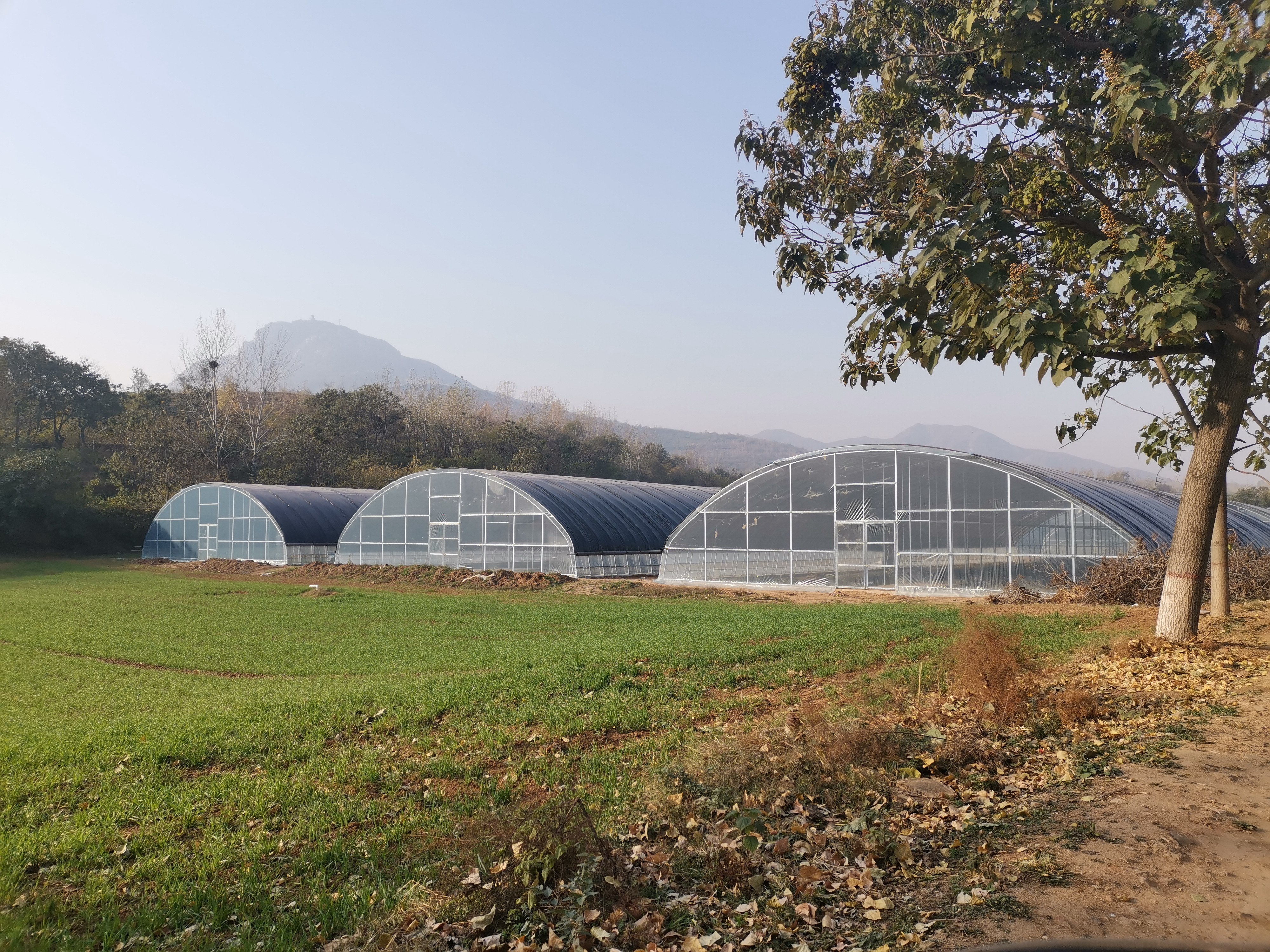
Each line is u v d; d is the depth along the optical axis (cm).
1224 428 1412
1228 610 1698
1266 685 1138
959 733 948
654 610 2744
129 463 7144
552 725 1177
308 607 3027
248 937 582
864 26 1363
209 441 7381
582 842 616
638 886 612
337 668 1838
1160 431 1783
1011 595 2694
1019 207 1292
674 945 537
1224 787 752
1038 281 1314
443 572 4116
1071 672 1346
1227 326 1304
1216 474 1434
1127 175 1377
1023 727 1005
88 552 6319
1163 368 1614
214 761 1070
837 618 2223
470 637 2273
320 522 5356
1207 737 913
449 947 554
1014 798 762
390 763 1013
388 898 620
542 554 4119
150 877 703
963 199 1177
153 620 2661
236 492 5347
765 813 743
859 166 1423
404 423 9444
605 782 908
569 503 4322
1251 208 1337
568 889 584
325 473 8056
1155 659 1356
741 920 559
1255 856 603
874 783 799
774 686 1414
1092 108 1265
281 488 5669
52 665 1911
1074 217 1345
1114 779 789
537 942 547
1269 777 778
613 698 1328
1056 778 811
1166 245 1030
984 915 526
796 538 3506
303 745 1102
